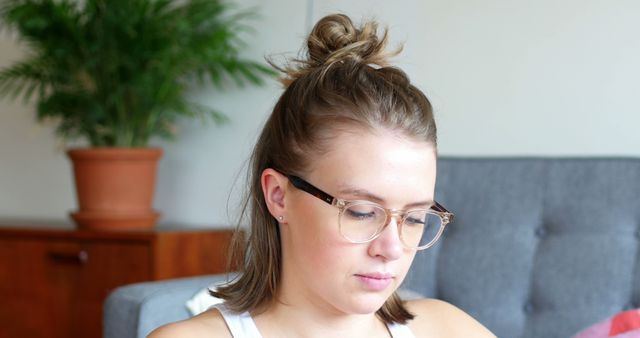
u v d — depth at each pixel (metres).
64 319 3.00
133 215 3.03
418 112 0.96
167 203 3.36
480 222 2.39
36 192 3.69
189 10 3.06
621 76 2.47
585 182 2.32
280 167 1.01
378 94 0.96
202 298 2.07
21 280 3.07
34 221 3.44
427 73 2.76
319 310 1.03
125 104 3.08
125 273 2.88
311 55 1.13
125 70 3.00
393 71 1.03
